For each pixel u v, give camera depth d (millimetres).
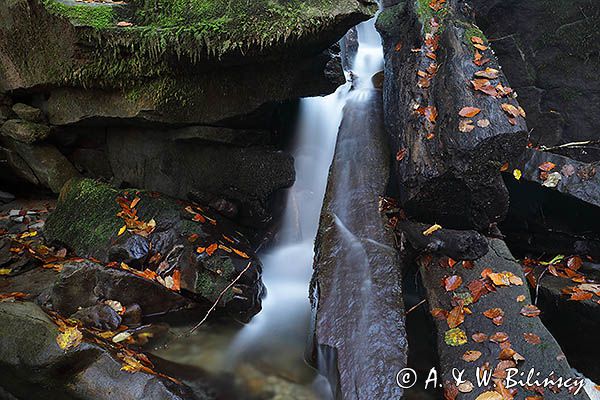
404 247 3754
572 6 4863
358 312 3316
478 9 5277
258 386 3275
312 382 3334
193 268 3979
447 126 3650
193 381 3221
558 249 4469
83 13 4406
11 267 4391
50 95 5316
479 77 3893
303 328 3965
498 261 3674
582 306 3596
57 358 2781
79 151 5590
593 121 4828
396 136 4207
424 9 4609
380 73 5641
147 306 3803
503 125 3543
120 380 2807
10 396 3016
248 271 4012
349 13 3584
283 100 4449
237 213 4672
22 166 5727
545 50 5035
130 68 4445
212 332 3785
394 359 3064
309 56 4199
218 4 3930
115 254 4059
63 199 5020
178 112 4531
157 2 4281
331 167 4445
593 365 3664
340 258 3672
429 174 3592
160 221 4375
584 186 4000
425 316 3646
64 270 3766
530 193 4379
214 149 4781
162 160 5043
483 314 3283
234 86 4375
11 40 5016
